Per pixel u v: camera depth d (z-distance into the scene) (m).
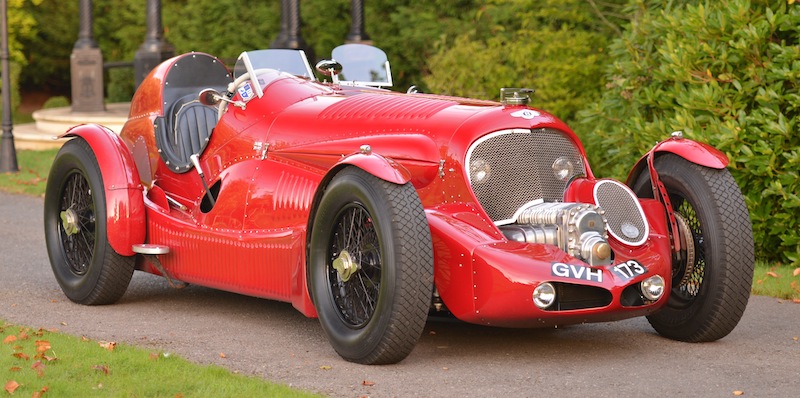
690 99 12.00
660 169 8.41
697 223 8.24
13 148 21.27
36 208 16.86
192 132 10.28
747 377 7.27
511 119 8.01
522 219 7.85
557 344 8.26
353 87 9.74
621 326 8.97
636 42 14.07
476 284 7.33
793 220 11.49
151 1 25.31
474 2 27.11
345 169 7.60
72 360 7.37
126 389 6.68
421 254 7.17
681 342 8.36
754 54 11.92
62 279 9.91
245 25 31.64
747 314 9.40
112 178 9.49
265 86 9.34
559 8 19.92
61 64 39.31
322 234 7.76
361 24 24.83
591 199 7.85
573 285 7.38
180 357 7.62
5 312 9.34
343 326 7.65
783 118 11.38
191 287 10.76
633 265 7.57
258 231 8.64
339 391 6.88
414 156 8.05
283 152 8.78
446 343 8.24
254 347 8.11
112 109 28.11
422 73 28.72
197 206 9.35
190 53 10.81
